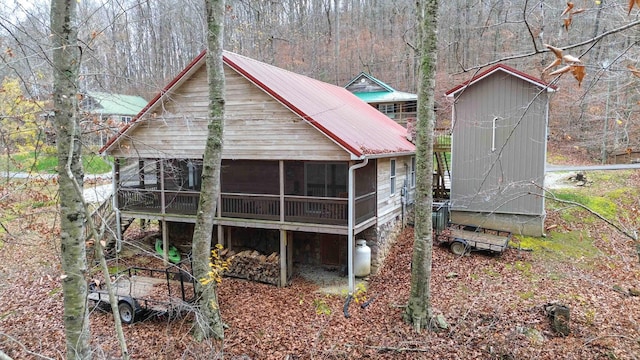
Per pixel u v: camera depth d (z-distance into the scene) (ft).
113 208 48.67
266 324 33.04
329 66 118.52
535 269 40.09
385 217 47.78
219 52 29.68
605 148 61.77
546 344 27.73
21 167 29.94
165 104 44.01
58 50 17.56
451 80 72.54
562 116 54.08
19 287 37.68
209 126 30.12
